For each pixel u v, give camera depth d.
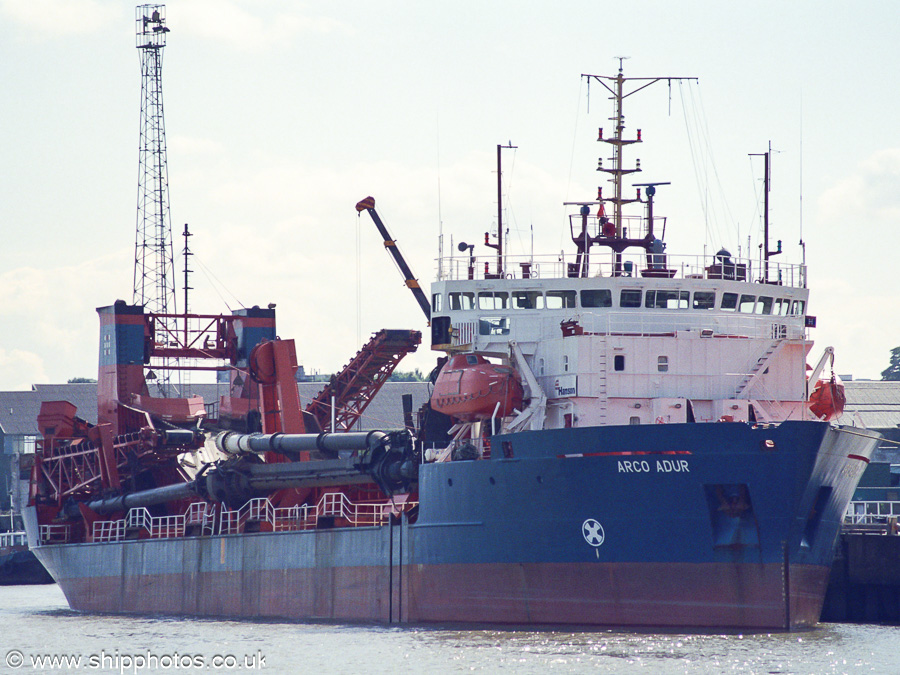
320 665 179.62
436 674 167.75
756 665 168.38
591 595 193.25
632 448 186.00
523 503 197.25
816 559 194.62
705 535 184.50
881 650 181.12
